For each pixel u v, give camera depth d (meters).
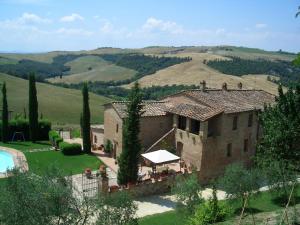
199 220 30.28
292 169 33.34
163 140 50.72
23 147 62.25
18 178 17.98
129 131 41.19
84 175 45.97
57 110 126.62
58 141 60.31
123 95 179.75
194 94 52.56
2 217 16.58
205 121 45.72
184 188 31.92
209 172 47.09
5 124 65.88
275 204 37.62
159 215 35.56
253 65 193.75
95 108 139.38
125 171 41.38
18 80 153.75
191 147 47.97
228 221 30.44
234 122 49.16
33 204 16.97
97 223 20.34
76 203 19.31
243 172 33.94
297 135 31.36
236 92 57.69
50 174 20.09
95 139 62.28
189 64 197.38
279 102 32.94
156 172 45.19
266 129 35.09
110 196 22.98
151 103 54.38
